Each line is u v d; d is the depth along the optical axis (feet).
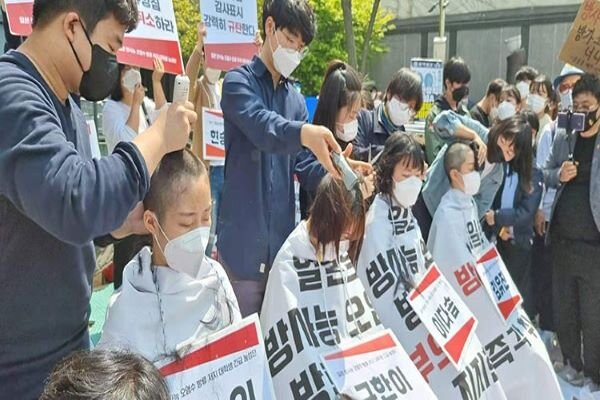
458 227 9.68
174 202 5.11
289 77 8.36
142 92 10.97
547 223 12.52
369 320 7.10
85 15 4.19
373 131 11.13
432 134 12.66
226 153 7.68
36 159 3.70
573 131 11.18
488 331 9.53
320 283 6.84
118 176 3.91
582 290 11.34
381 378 6.57
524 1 55.31
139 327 5.21
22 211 3.98
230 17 12.58
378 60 65.92
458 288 9.50
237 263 7.55
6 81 3.96
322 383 6.35
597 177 10.78
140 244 8.64
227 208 7.64
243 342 5.40
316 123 8.85
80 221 3.70
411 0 63.10
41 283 4.33
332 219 6.72
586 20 11.20
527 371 9.55
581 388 11.37
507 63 50.16
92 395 3.11
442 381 7.93
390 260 8.11
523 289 12.92
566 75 17.35
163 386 3.42
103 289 13.66
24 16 8.69
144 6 10.64
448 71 13.11
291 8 7.26
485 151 11.23
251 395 5.34
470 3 59.11
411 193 8.27
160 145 4.27
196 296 5.49
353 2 54.29
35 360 4.41
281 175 7.83
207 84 13.76
